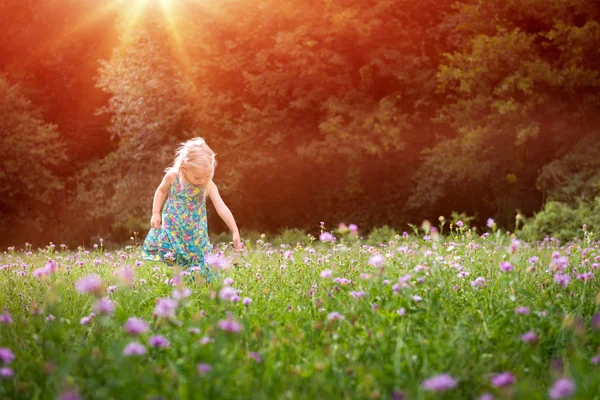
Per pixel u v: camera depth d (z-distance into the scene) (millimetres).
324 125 18828
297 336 3104
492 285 4254
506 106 16562
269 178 20625
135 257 7074
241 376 2494
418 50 19641
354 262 5316
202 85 20516
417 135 19625
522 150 18344
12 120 21500
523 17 18188
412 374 2500
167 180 5598
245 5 19734
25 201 22703
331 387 2385
